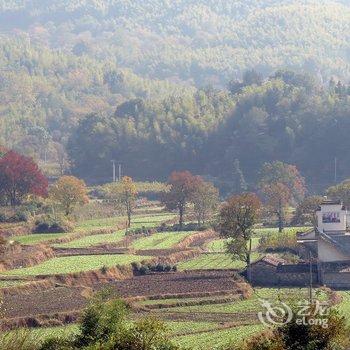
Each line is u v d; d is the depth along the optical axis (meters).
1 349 122.69
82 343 132.88
